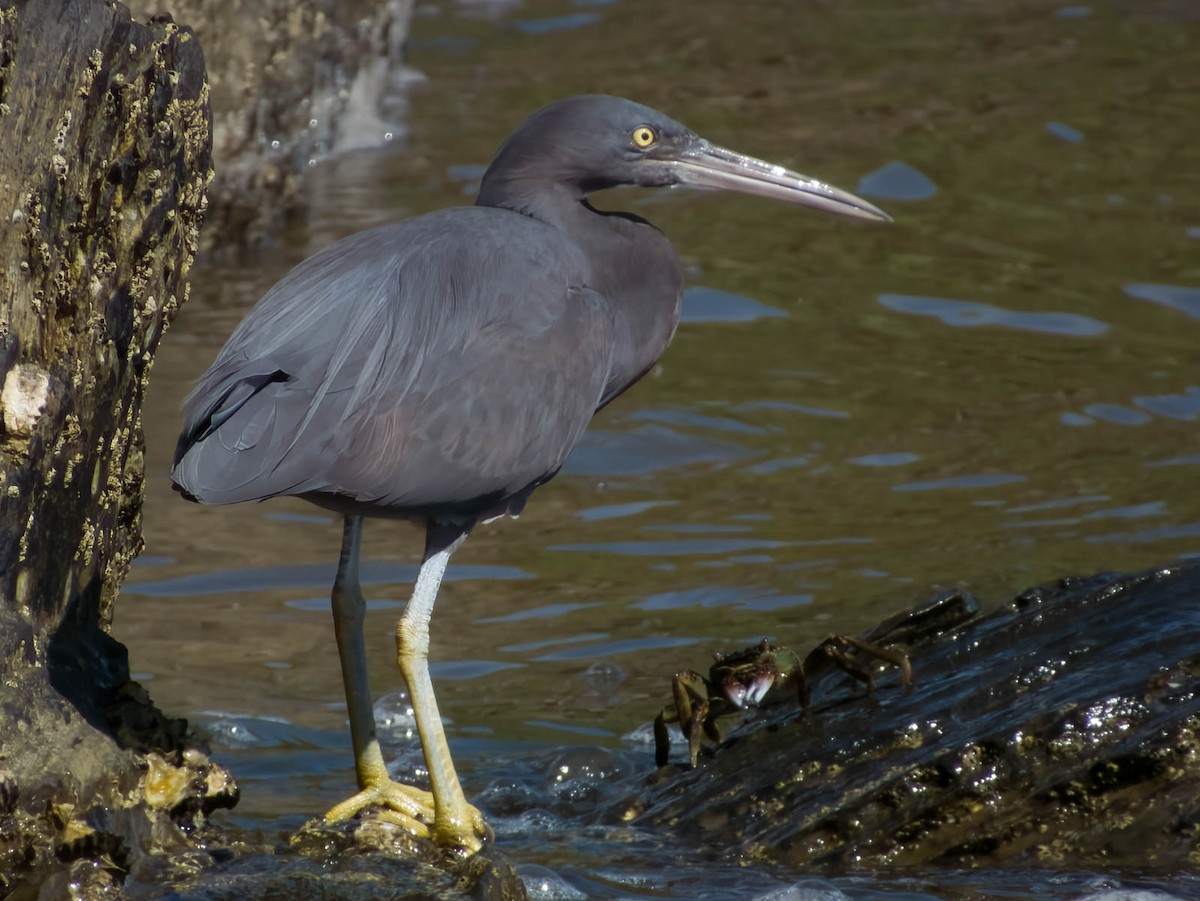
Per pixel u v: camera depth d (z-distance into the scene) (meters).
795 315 19.75
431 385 8.94
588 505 15.16
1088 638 9.74
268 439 8.49
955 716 9.49
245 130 22.16
